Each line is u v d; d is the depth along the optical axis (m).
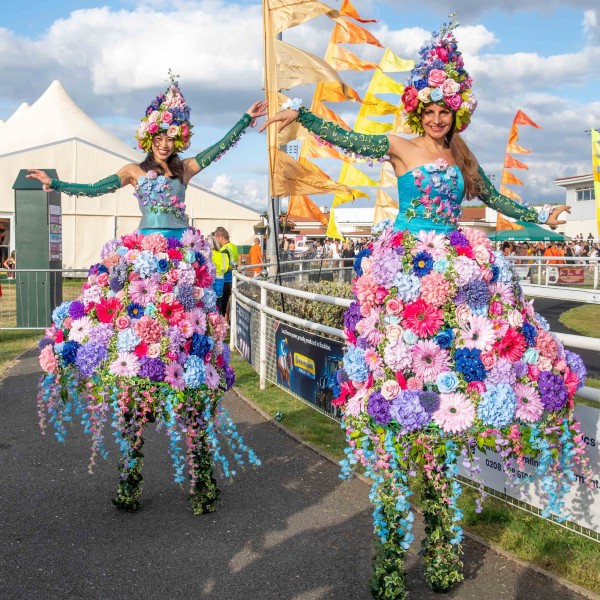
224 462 4.27
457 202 3.48
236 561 3.72
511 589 3.42
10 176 23.64
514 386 3.14
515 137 20.23
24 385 8.10
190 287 4.11
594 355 10.23
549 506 3.35
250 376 8.50
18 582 3.47
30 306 13.07
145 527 4.14
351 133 3.47
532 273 20.86
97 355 3.85
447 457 3.09
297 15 6.59
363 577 3.54
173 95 4.41
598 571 3.54
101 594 3.37
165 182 4.39
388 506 3.16
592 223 44.25
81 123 28.11
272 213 11.16
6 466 5.21
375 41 9.40
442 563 3.36
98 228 24.44
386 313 3.22
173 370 3.90
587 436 3.70
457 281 3.17
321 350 6.18
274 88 6.48
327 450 5.65
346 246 26.31
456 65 3.55
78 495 4.64
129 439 4.20
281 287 6.98
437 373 3.11
